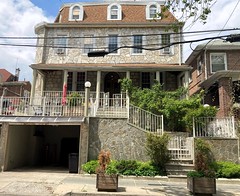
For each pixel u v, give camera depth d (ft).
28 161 51.93
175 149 39.32
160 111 45.16
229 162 38.27
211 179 26.20
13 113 43.57
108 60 63.98
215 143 39.17
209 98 63.98
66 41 65.57
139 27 65.46
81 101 44.91
